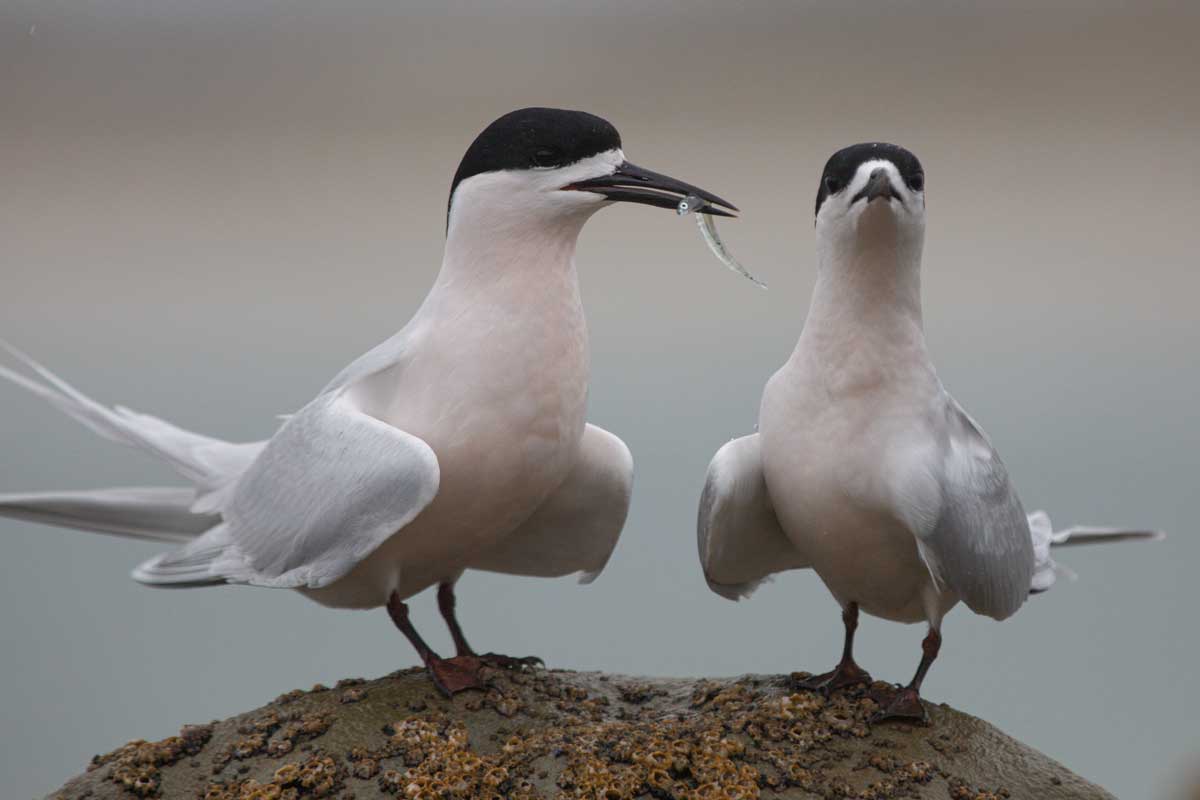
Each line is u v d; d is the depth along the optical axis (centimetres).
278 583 986
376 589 1020
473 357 984
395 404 1001
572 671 1043
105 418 1196
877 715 952
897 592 1001
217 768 925
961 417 993
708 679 1040
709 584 1097
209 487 1147
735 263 1049
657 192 1004
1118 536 1171
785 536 1066
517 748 911
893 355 948
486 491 993
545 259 1002
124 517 1157
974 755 931
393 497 941
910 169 941
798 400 969
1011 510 988
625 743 913
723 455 1002
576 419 1014
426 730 928
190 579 1027
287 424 1043
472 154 1009
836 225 945
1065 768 937
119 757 955
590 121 1005
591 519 1107
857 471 947
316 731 942
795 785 891
